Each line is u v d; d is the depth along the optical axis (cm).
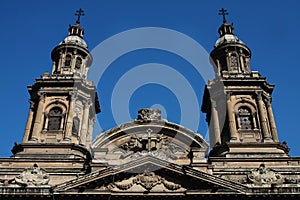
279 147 5134
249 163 4897
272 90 5784
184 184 4378
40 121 5394
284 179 4516
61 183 4325
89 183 4344
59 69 5988
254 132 5297
